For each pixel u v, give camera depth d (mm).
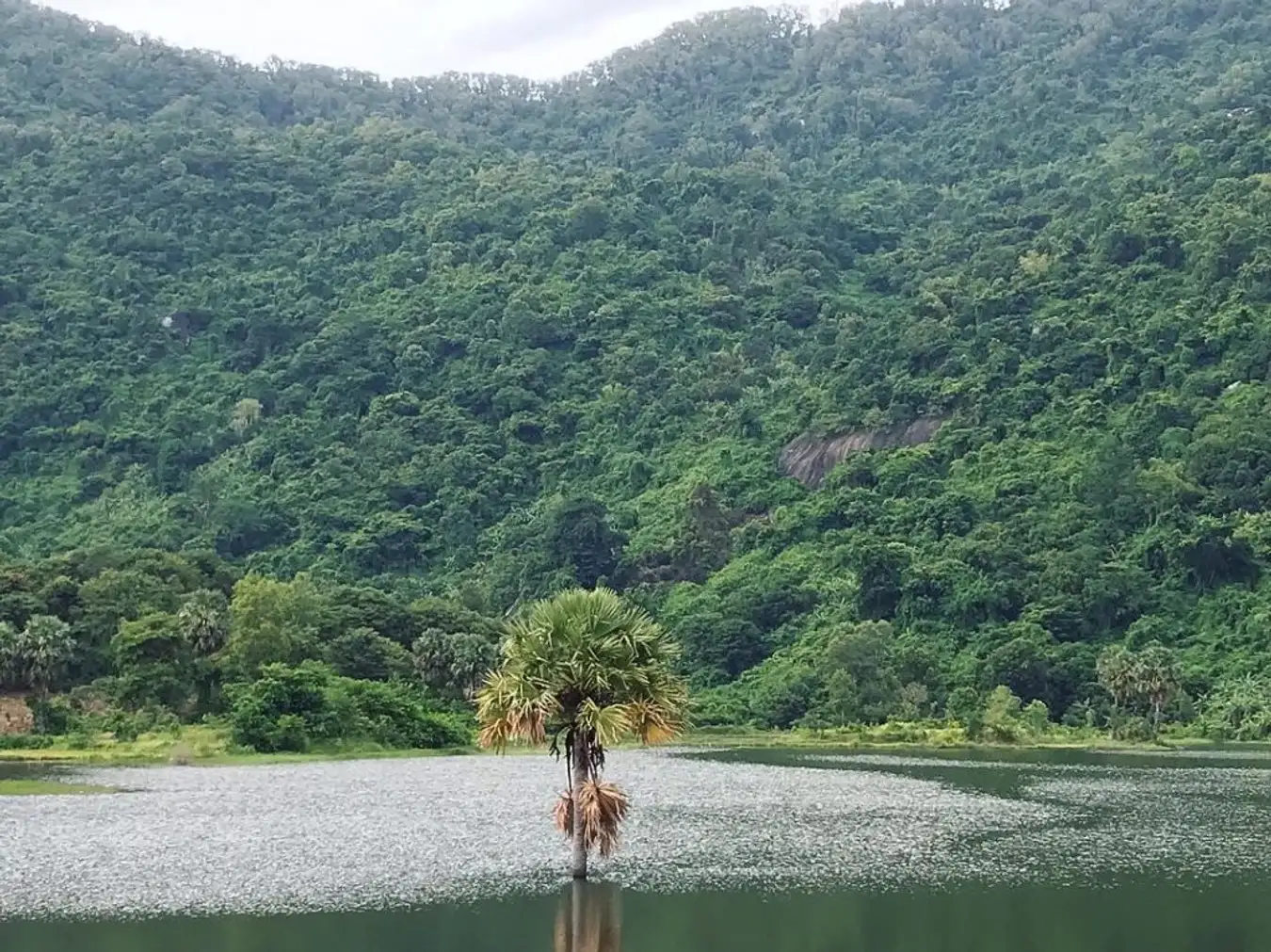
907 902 50531
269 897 51438
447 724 156250
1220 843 68312
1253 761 139875
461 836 70188
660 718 52250
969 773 119688
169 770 117812
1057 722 190500
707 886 54250
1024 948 42062
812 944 42781
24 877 56375
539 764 131000
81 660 162500
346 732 145750
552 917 47281
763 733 186125
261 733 138375
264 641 157750
